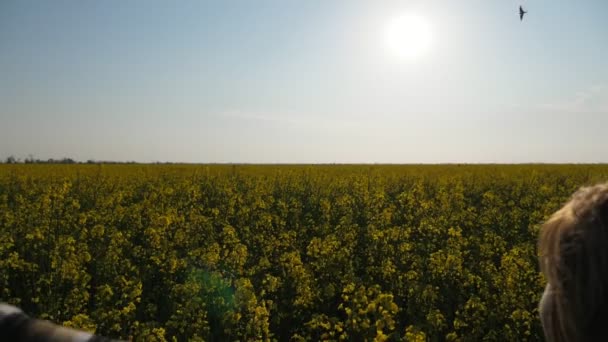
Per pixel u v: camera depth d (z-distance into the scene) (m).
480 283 7.99
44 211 13.30
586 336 0.91
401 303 8.05
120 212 14.60
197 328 6.32
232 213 16.27
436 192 22.56
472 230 13.67
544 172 33.59
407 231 11.60
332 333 5.91
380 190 19.58
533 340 6.46
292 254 8.93
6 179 26.47
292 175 28.52
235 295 6.99
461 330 6.89
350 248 10.71
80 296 7.21
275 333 7.39
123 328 6.55
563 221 0.97
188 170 34.31
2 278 7.97
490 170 37.56
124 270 9.01
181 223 13.01
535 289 7.16
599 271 0.89
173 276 9.17
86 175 28.42
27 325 1.01
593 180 1.03
